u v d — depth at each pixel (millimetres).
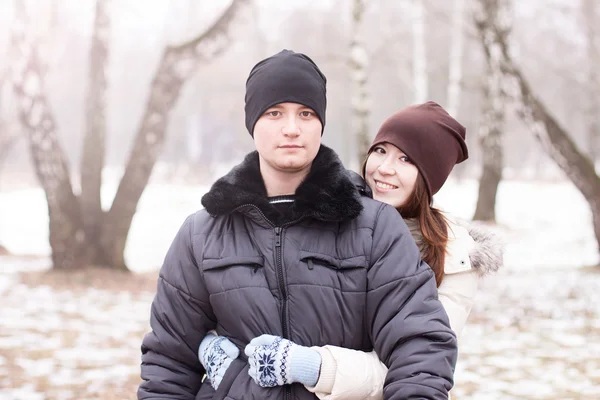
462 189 26531
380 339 1597
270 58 1695
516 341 5953
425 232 1941
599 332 6188
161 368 1755
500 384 4762
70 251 9359
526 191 26734
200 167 38062
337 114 35938
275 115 1643
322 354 1561
